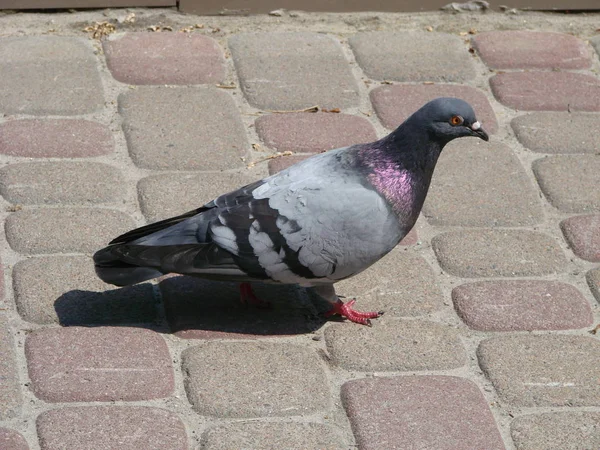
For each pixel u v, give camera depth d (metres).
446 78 6.69
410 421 4.11
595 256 5.21
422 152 4.45
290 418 4.12
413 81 6.63
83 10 7.14
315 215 4.33
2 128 5.84
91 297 4.72
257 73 6.58
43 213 5.22
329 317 4.73
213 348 4.46
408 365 4.44
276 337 4.58
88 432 3.95
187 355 4.41
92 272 4.87
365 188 4.38
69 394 4.14
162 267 4.34
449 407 4.20
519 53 7.01
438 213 5.45
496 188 5.68
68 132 5.87
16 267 4.86
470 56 6.96
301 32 7.14
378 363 4.44
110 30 6.97
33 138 5.79
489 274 5.04
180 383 4.27
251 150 5.87
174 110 6.16
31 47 6.69
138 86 6.39
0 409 4.04
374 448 3.97
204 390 4.21
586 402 4.27
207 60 6.71
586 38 7.29
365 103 6.38
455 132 4.46
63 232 5.10
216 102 6.28
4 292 4.72
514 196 5.63
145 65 6.59
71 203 5.32
